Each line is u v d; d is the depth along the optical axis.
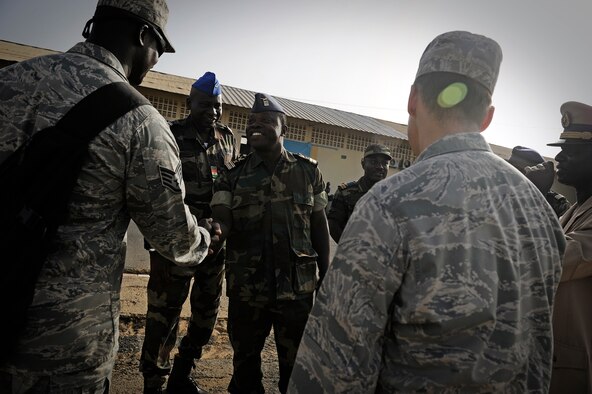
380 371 1.03
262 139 2.36
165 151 1.38
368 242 0.98
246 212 2.38
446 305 0.94
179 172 1.45
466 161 1.06
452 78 1.11
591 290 1.78
